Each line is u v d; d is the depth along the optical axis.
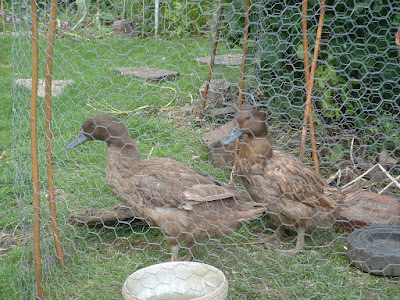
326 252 2.31
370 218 2.37
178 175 2.22
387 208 2.41
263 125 2.29
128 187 2.22
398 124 2.78
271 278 2.19
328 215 2.33
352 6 2.74
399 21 2.72
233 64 3.54
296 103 3.01
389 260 2.14
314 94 2.90
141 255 2.33
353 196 2.38
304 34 2.42
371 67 2.73
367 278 2.17
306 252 2.31
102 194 2.65
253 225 2.48
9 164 2.85
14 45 2.34
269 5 2.84
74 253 2.33
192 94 3.50
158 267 2.07
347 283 2.15
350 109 2.89
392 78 2.82
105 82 3.64
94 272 2.23
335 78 2.78
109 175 2.26
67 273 2.23
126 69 3.79
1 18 5.59
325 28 2.79
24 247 2.26
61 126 3.13
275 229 2.46
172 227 2.20
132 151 2.26
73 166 2.85
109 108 3.35
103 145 3.01
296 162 2.33
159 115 3.30
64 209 2.55
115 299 2.11
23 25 2.36
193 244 2.26
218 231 2.24
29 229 2.47
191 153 2.95
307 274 2.19
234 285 2.15
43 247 2.31
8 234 2.47
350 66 2.83
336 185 2.63
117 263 2.28
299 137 2.93
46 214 2.51
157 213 2.20
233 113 3.28
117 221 2.43
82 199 2.61
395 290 2.11
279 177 2.27
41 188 2.69
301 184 2.27
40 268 2.11
